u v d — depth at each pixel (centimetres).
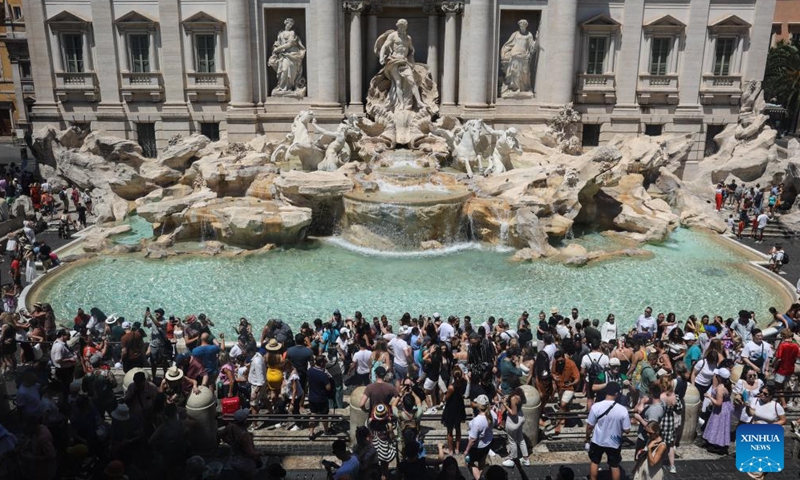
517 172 3478
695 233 3600
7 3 7081
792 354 1706
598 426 1277
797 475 1392
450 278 2830
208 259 3039
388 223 3184
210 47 4362
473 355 1681
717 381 1431
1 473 1177
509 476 1367
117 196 3850
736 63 4425
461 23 4331
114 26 4294
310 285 2741
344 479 1116
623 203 3566
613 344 1883
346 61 4412
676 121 4519
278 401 1611
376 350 1698
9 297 2384
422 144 4088
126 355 1772
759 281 2872
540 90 4459
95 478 1256
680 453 1454
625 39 4381
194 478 1173
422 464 1186
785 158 4431
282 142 3972
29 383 1362
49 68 4356
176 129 4475
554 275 2870
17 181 4284
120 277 2822
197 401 1430
